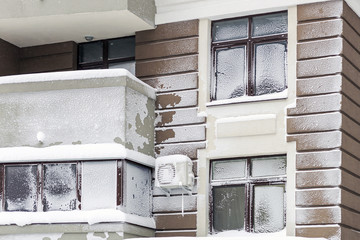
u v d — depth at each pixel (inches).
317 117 739.4
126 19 797.2
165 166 768.9
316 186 729.0
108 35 840.3
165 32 812.0
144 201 776.3
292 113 748.6
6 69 851.4
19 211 753.0
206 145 777.6
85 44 860.6
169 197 781.9
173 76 802.8
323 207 724.0
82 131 754.2
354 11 776.3
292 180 738.2
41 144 760.3
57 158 749.3
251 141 761.6
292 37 762.8
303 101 746.8
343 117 736.3
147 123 787.4
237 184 768.3
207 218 770.2
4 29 825.5
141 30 822.5
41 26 818.8
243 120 766.5
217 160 780.6
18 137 766.5
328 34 750.5
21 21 805.9
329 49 747.4
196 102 788.6
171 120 794.8
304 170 735.7
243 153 762.2
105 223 731.4
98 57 855.1
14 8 800.3
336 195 721.6
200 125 783.1
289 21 766.5
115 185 739.4
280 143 749.3
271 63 779.4
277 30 781.9
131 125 757.9
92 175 745.0
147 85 789.2
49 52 859.4
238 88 787.4
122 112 749.3
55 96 765.9
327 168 728.3
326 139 733.3
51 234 741.3
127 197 746.8
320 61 748.6
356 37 777.6
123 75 752.3
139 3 794.8
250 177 764.6
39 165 756.6
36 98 769.6
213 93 794.8
